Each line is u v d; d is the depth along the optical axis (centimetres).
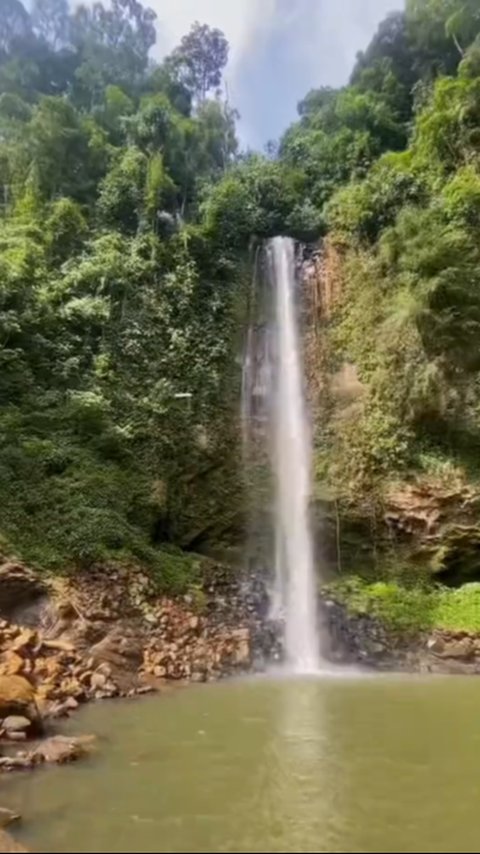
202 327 1973
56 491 1426
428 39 3056
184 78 3691
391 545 1673
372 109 2777
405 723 770
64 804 496
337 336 2016
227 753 634
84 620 1151
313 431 1892
